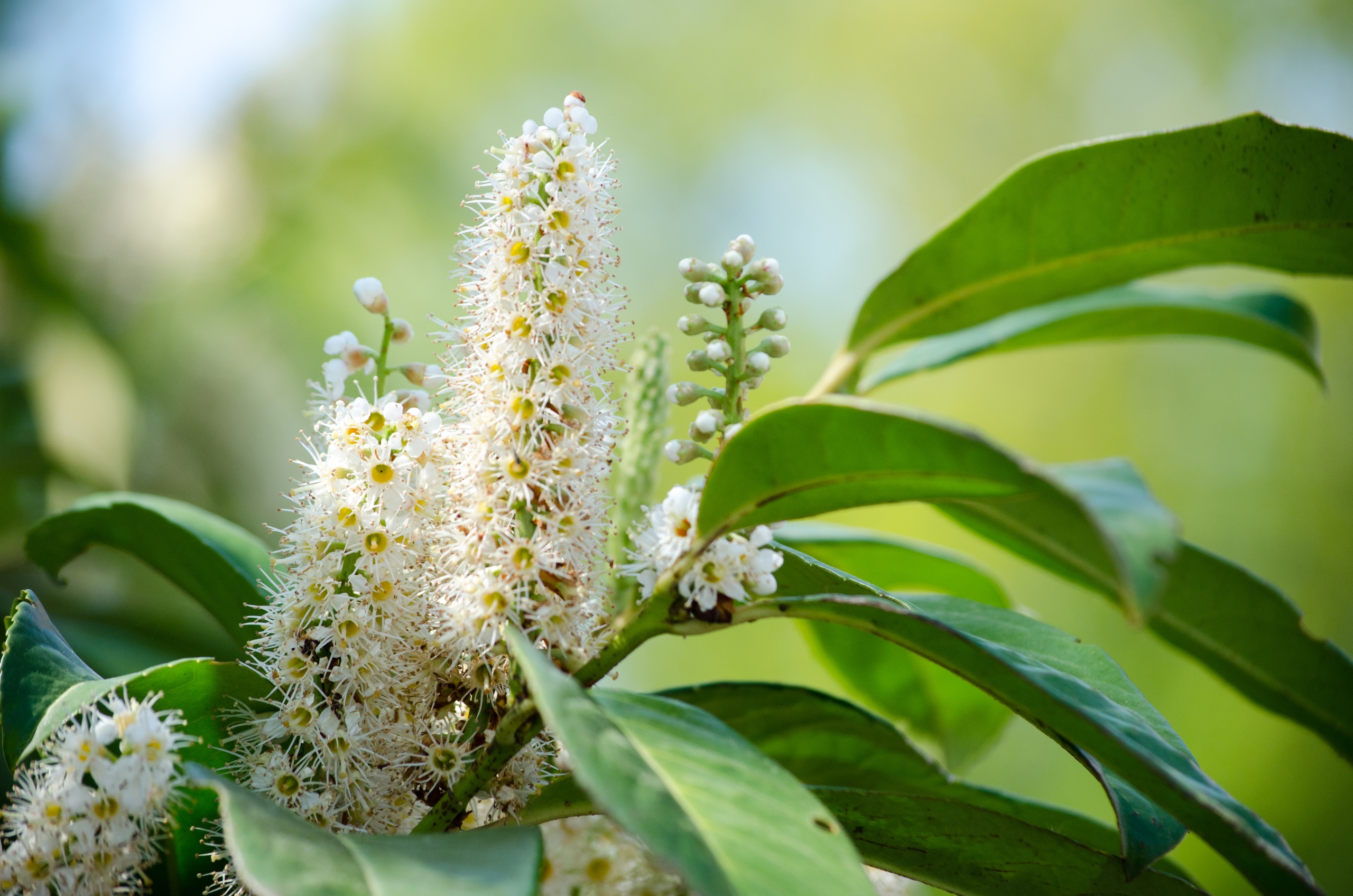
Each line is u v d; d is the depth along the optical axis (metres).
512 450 0.62
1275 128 0.65
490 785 0.63
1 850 0.62
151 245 1.56
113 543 0.73
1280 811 1.84
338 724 0.63
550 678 0.59
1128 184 0.67
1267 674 0.74
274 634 0.64
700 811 0.58
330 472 0.63
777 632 2.02
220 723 0.65
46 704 0.64
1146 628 0.75
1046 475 0.56
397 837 0.59
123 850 0.62
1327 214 0.66
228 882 0.63
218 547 0.71
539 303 0.62
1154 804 0.64
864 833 0.66
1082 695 0.62
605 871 0.66
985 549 2.09
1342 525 2.11
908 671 0.79
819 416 0.59
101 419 1.37
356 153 2.30
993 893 0.66
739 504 0.61
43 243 1.25
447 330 0.64
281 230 1.97
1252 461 2.23
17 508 1.05
